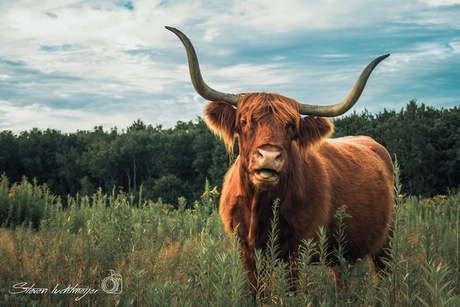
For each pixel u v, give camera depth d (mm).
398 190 4129
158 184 79875
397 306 3750
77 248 6449
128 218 7781
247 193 5180
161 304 3496
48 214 11922
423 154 67875
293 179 5191
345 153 6832
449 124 71438
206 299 3719
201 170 84938
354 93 5145
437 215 10891
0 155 101000
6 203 11805
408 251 5668
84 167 97875
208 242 3695
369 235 6613
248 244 5270
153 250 6453
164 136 98562
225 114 5375
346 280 4758
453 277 5098
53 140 105000
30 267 5484
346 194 6211
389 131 71688
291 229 5219
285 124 4836
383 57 5051
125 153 93625
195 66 5207
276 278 4020
